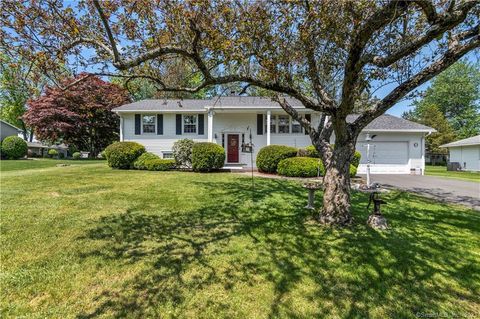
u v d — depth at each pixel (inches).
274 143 582.2
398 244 153.9
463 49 142.6
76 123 880.9
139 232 165.6
